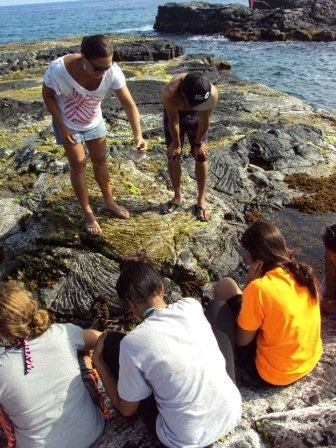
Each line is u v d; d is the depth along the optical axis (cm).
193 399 136
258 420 158
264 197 299
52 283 236
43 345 146
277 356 161
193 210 270
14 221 266
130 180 299
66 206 268
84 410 149
